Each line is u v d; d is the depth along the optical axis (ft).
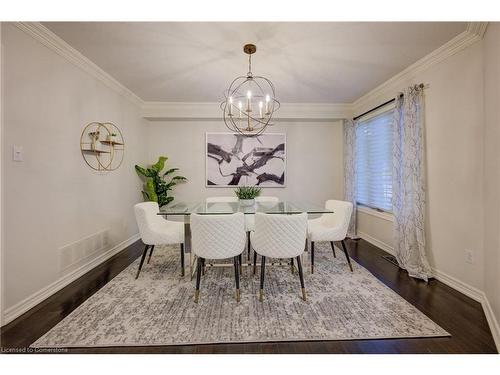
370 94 11.78
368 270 8.78
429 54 7.86
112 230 10.52
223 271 8.77
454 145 7.23
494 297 5.49
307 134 14.97
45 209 6.77
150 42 7.22
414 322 5.67
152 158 14.53
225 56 8.10
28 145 6.20
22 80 6.02
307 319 5.81
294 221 6.51
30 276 6.27
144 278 8.16
